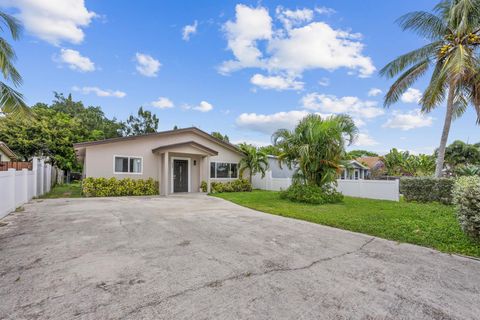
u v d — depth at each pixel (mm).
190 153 13875
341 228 5730
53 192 13656
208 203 9758
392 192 11023
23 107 7734
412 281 3016
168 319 2148
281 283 2883
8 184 6891
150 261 3482
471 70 9711
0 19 7102
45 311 2238
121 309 2287
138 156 13297
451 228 5367
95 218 6449
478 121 10922
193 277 2990
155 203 9547
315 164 9906
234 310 2311
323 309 2361
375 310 2367
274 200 10508
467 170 12695
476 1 9695
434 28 11266
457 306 2473
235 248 4141
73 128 22250
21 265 3277
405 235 5008
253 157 16984
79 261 3438
